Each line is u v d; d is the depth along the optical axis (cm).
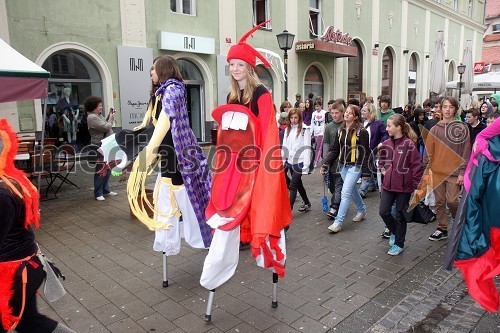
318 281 380
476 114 575
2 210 201
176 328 301
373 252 454
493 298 295
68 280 382
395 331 298
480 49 3145
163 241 361
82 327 302
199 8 1249
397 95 2198
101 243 482
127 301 342
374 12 1947
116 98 1096
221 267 298
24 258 219
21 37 920
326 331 297
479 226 305
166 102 337
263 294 353
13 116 932
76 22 1002
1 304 207
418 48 2330
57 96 1024
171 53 1204
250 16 1399
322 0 1653
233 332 295
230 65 298
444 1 2556
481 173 301
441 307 338
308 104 1162
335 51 1591
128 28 1095
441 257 440
